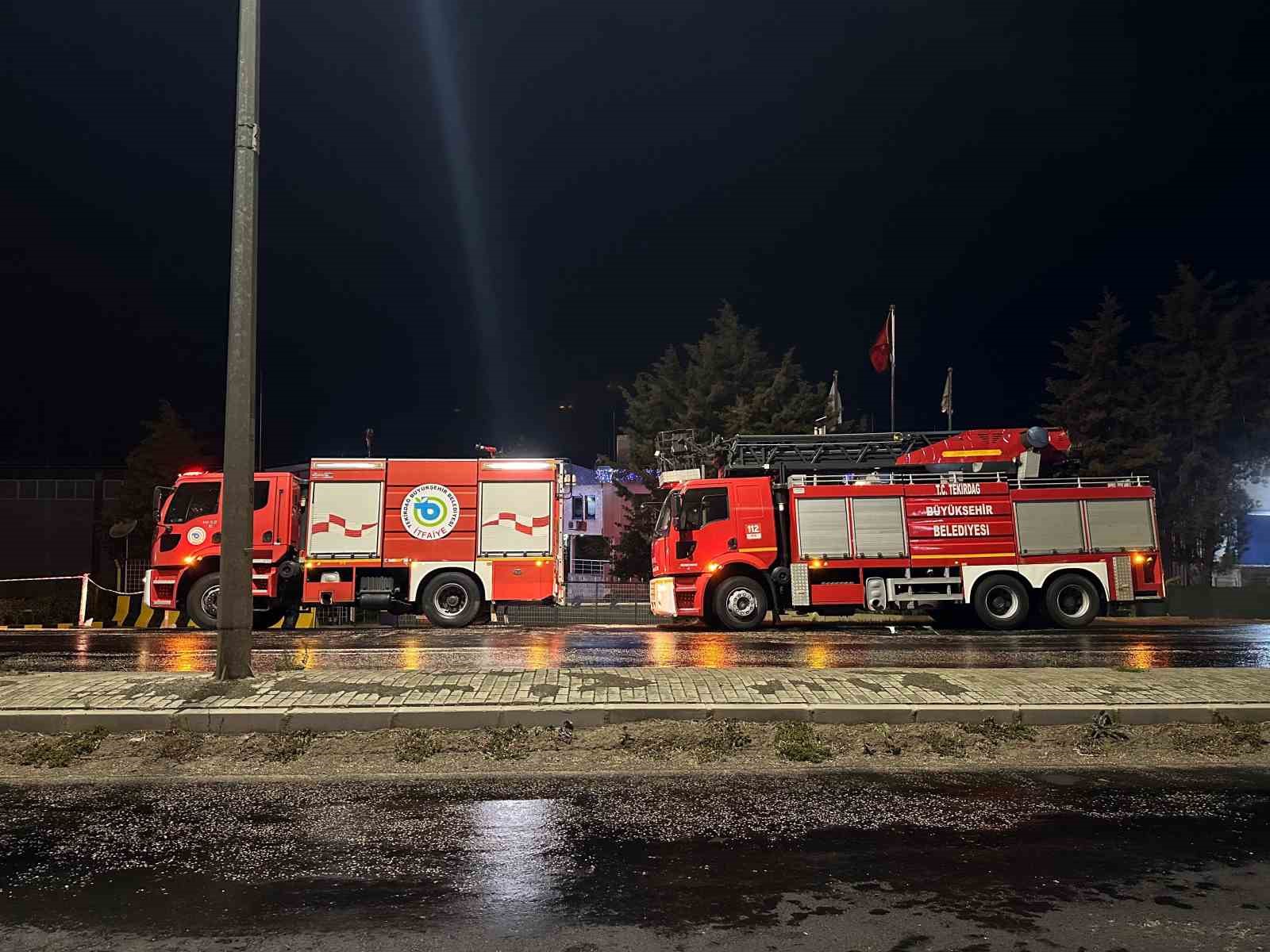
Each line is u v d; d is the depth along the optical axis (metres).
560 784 6.55
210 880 4.77
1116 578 20.22
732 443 23.52
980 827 5.64
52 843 5.35
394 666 11.75
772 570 19.95
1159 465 42.00
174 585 19.30
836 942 4.05
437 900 4.51
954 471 22.61
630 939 4.07
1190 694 8.60
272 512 19.52
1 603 24.31
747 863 5.02
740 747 7.37
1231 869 4.95
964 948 3.99
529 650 14.28
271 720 7.77
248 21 8.91
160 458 41.12
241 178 8.73
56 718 7.75
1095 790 6.44
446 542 20.16
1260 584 38.91
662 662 12.47
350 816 5.85
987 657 13.20
